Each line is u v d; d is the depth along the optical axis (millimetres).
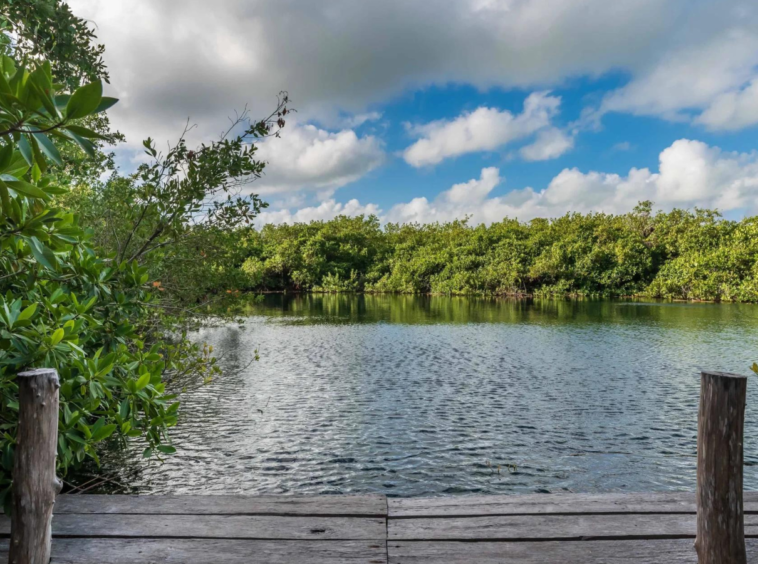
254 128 5305
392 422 7820
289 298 43750
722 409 1790
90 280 3213
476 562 1984
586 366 12422
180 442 6770
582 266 43406
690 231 44125
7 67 1558
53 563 1965
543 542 2119
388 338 17672
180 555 2027
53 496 1867
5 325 2328
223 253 7113
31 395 1797
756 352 14320
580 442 6969
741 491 1798
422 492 5383
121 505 2412
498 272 44656
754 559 1988
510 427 7605
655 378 11070
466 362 12961
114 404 3119
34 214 2281
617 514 2338
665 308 30375
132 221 5980
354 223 70688
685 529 2201
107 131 7602
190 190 5219
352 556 2023
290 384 10391
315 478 5688
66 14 5164
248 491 5309
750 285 34219
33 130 1460
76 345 2496
